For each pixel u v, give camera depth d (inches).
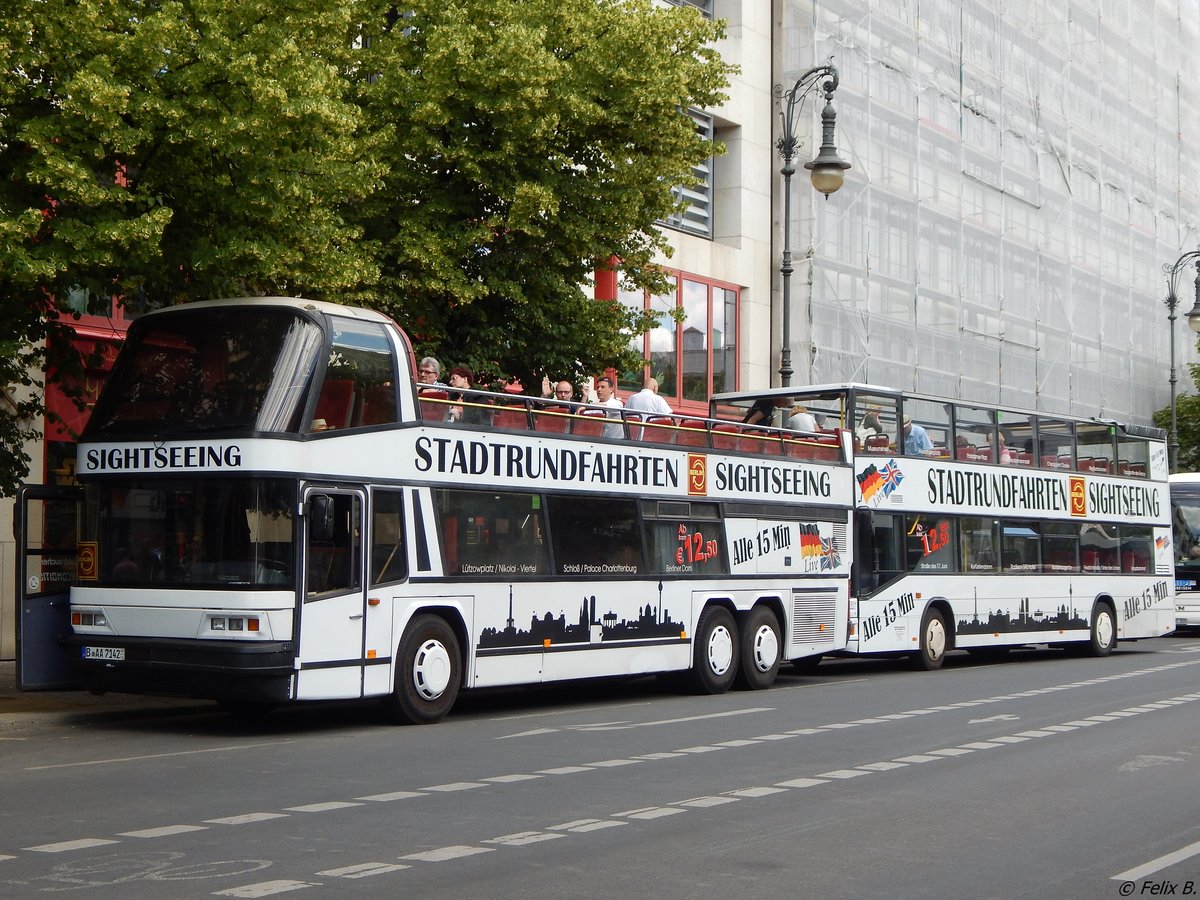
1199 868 324.8
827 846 345.1
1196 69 2610.7
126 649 575.2
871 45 1654.8
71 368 682.8
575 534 692.7
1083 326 2145.7
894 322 1676.9
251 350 581.6
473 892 291.3
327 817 374.9
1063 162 2097.7
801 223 1535.4
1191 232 2554.1
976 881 309.6
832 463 880.9
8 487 660.7
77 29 580.1
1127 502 1200.2
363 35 801.6
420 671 612.4
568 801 404.2
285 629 558.9
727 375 1469.0
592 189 802.8
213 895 283.6
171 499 577.0
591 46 791.7
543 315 832.3
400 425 609.0
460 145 760.3
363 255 731.4
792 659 832.9
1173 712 657.6
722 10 1502.2
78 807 388.2
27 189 589.6
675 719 629.9
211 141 591.8
